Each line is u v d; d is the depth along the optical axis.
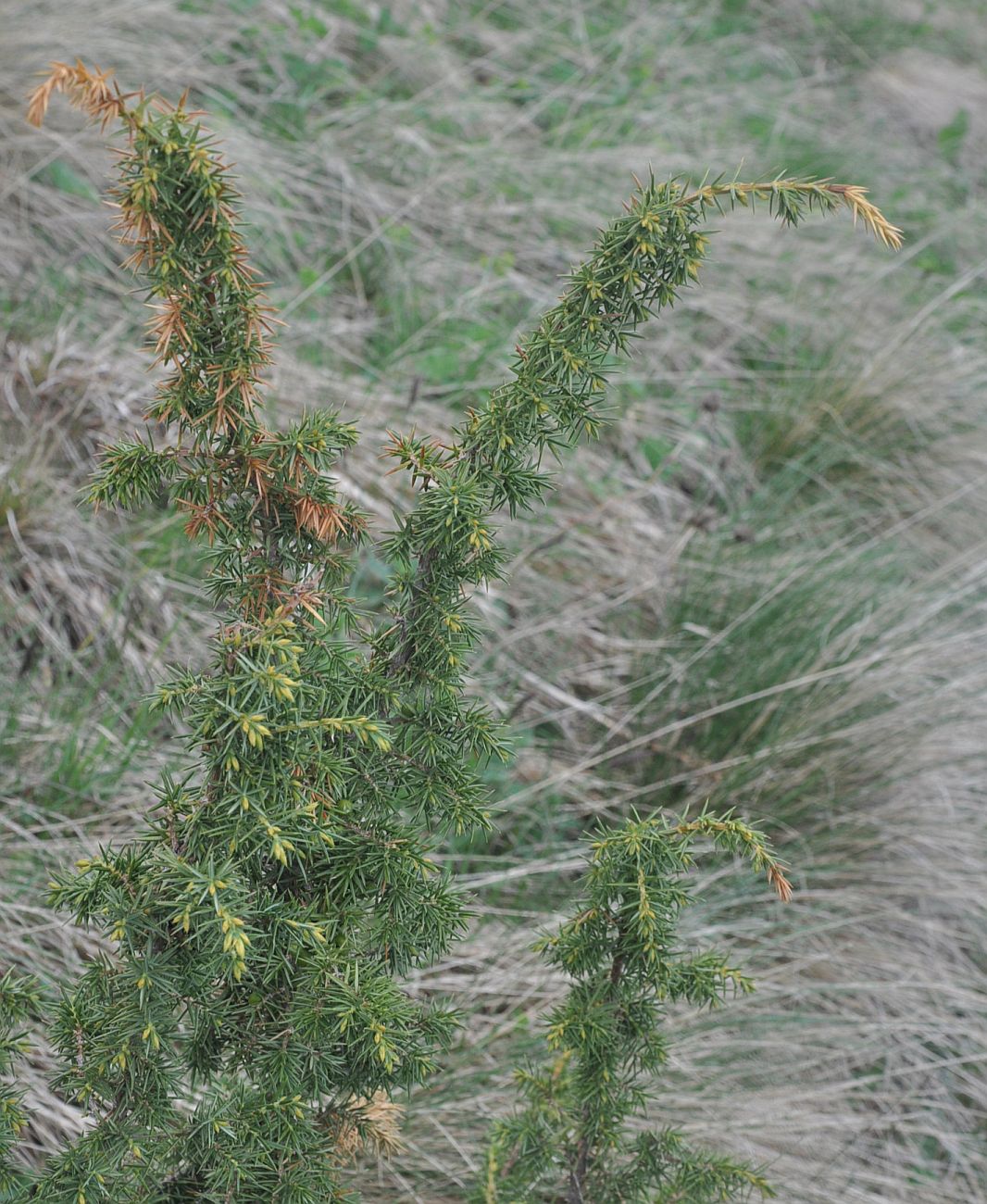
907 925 2.76
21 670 2.36
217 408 0.92
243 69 4.48
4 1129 1.04
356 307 3.89
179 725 2.51
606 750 2.84
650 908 1.15
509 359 3.64
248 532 0.99
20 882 2.09
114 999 0.97
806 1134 2.22
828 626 2.94
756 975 2.38
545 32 5.64
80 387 3.00
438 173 4.46
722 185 0.99
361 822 1.02
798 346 4.39
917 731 2.92
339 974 0.98
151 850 0.97
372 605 2.59
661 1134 1.40
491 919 2.37
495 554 1.05
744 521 3.54
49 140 3.58
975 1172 2.42
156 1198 1.03
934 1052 2.58
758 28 6.98
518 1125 1.42
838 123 6.36
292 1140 1.01
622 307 1.01
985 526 3.95
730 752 2.83
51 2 4.02
